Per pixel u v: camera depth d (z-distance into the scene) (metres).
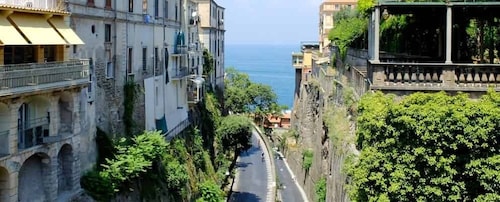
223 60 88.69
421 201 18.86
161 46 46.34
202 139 55.50
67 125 28.08
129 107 37.56
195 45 59.88
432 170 18.86
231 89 104.19
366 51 34.47
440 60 27.66
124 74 37.19
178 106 51.69
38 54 26.72
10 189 23.23
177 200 40.06
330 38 49.25
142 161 32.72
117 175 30.61
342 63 42.16
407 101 19.30
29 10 24.25
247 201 55.94
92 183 29.41
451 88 21.55
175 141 45.41
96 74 32.50
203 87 62.81
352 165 21.66
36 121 25.95
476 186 18.80
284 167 75.69
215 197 46.50
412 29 31.16
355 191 20.23
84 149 29.92
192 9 60.88
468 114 18.34
